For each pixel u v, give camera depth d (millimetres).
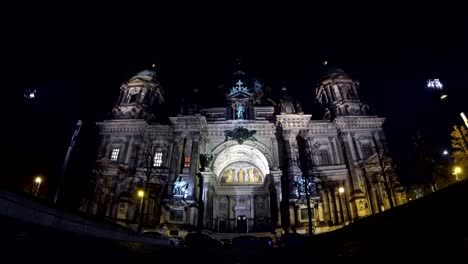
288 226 51969
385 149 60812
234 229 65250
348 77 72375
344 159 61188
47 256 8141
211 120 69750
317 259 12648
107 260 9375
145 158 62219
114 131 64875
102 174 57562
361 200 54594
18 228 10781
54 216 14344
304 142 61750
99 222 19047
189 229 51250
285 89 71938
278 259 13180
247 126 66875
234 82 78438
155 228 53031
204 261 11688
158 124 66625
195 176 57812
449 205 11258
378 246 13906
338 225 53594
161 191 58875
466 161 53875
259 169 71312
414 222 12945
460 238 10094
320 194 57688
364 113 66500
